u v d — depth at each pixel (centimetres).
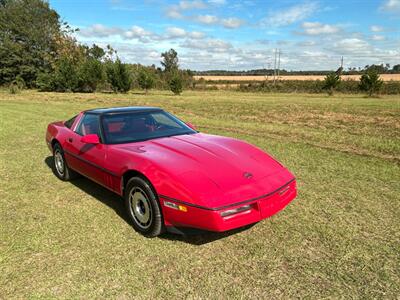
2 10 4647
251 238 376
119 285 296
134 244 365
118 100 2758
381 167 656
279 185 368
